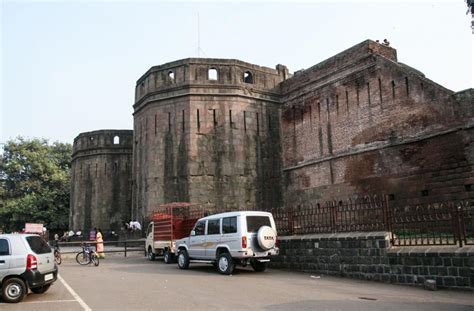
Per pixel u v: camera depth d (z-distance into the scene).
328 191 25.06
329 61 26.02
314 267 14.27
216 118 27.53
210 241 15.01
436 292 10.20
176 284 12.11
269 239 14.01
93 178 39.88
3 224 48.22
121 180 39.50
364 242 12.69
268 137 28.89
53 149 54.84
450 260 10.53
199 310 8.42
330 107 25.62
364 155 22.88
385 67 22.05
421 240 11.52
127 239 29.62
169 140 27.47
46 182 49.69
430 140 19.47
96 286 12.09
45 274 10.30
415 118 20.23
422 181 19.62
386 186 21.38
